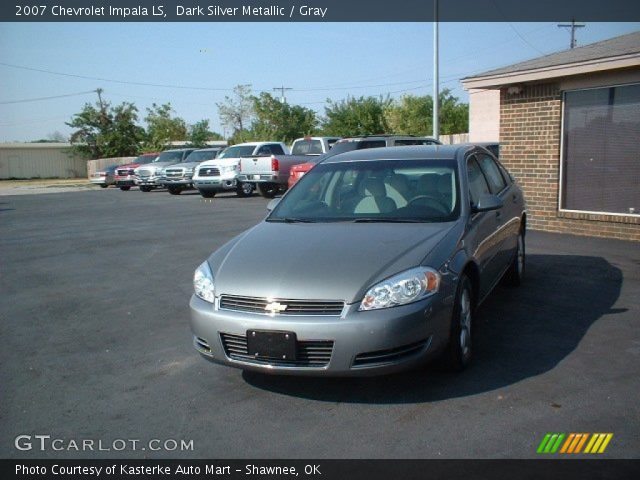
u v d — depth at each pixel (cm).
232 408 412
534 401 402
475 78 1122
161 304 688
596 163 1013
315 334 388
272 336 395
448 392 421
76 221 1528
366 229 476
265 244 467
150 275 841
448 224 478
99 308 681
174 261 934
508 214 628
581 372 447
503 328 553
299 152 2077
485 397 410
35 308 691
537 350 495
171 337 569
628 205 976
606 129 992
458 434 362
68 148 5034
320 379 452
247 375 469
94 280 823
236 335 407
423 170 545
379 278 400
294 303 398
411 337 392
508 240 629
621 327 546
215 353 421
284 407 410
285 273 415
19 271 901
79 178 5091
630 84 948
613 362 465
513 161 1134
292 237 475
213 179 2070
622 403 395
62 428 394
